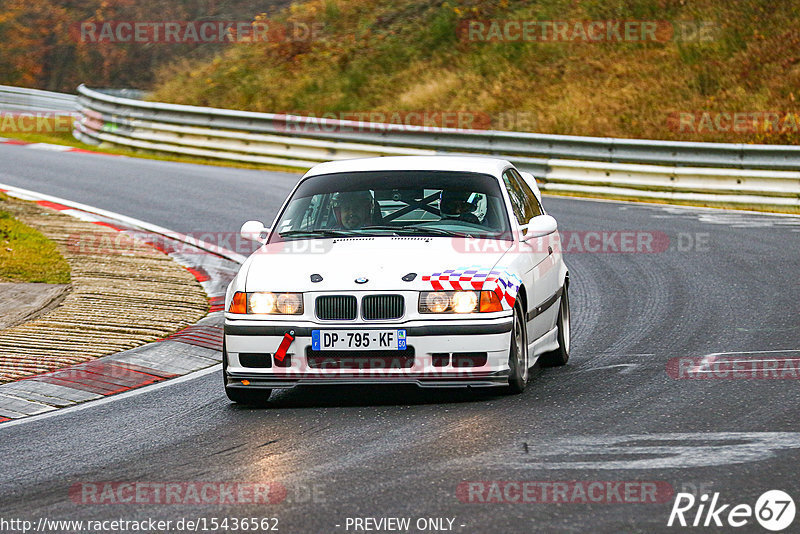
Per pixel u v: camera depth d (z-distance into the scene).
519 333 24.78
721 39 93.00
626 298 38.38
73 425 23.58
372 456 19.73
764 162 64.19
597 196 67.94
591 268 44.94
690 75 88.31
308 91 101.50
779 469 18.11
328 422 22.75
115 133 91.38
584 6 103.12
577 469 18.44
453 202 26.69
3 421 24.20
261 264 24.83
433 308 23.31
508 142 72.12
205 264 45.66
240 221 55.81
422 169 27.86
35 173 72.31
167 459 20.30
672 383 25.36
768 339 30.58
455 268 23.86
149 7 131.50
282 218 27.23
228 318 24.12
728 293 38.53
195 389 26.95
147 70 126.12
